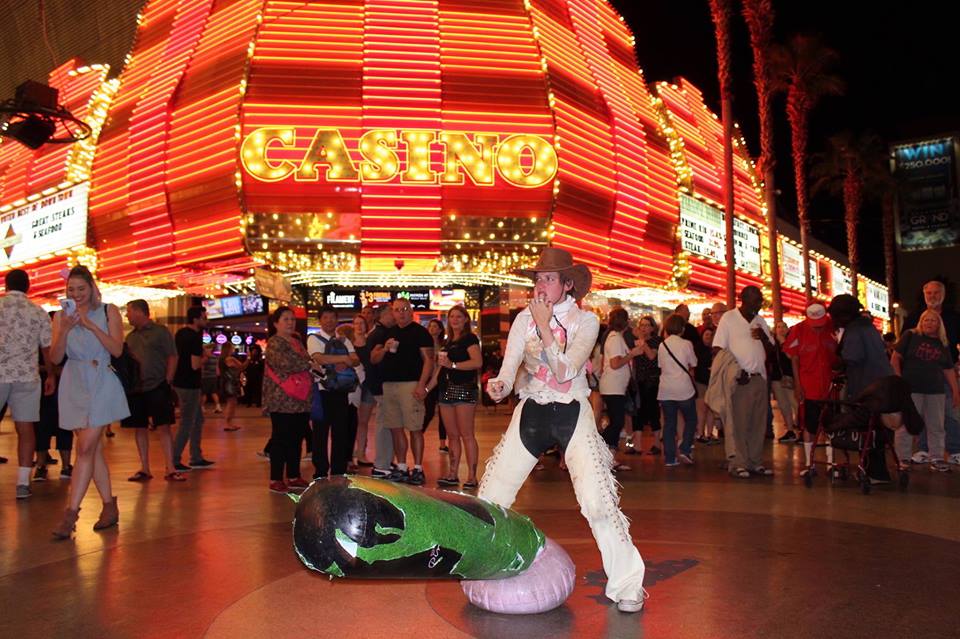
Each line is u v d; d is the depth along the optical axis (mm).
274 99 21641
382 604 4395
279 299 23562
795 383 9445
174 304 29828
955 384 9828
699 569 5023
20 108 14094
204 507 7516
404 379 9242
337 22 22578
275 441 8547
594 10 28703
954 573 4902
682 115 33750
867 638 3762
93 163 26766
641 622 4020
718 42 24875
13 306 8078
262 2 22547
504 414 21750
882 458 8516
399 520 3582
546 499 7801
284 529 6484
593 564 5207
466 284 26750
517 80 23266
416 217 22016
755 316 9500
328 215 21688
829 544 5715
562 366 4168
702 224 33312
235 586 4777
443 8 23297
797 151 38562
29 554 5613
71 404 6281
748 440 9469
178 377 10328
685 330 13602
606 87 27031
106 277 26594
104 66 28484
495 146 22578
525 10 24156
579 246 24531
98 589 4723
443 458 11656
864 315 8883
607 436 10141
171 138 23609
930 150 65875
